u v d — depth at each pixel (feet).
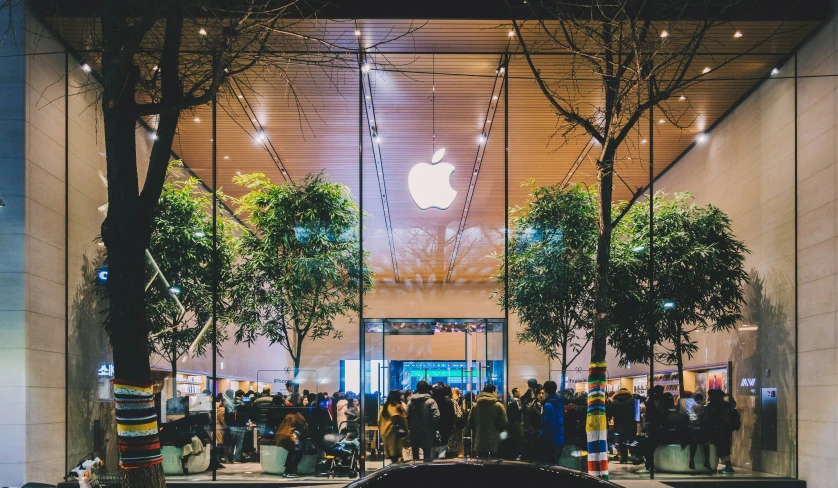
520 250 39.96
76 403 38.19
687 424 39.52
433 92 40.55
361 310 39.37
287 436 38.06
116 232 19.36
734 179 41.34
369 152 40.75
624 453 39.32
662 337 40.32
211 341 39.34
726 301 40.55
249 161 40.75
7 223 34.78
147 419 19.31
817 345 37.70
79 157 39.34
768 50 38.86
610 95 28.43
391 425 36.91
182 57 25.11
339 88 40.37
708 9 34.19
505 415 35.35
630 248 40.70
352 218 40.42
